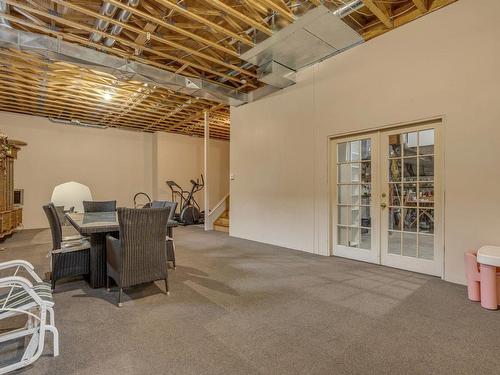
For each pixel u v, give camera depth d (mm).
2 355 1875
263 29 3613
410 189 3734
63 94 6000
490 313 2486
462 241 3203
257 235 5918
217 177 10773
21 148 7402
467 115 3158
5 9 3363
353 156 4367
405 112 3662
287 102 5262
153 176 9602
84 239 3678
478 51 3078
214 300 2795
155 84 4996
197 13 3482
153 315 2467
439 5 3348
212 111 7434
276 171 5500
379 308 2602
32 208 7543
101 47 4090
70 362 1796
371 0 3242
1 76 5023
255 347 1971
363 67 4102
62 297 2865
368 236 4207
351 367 1750
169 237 3980
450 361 1806
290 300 2795
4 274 3545
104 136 8719
